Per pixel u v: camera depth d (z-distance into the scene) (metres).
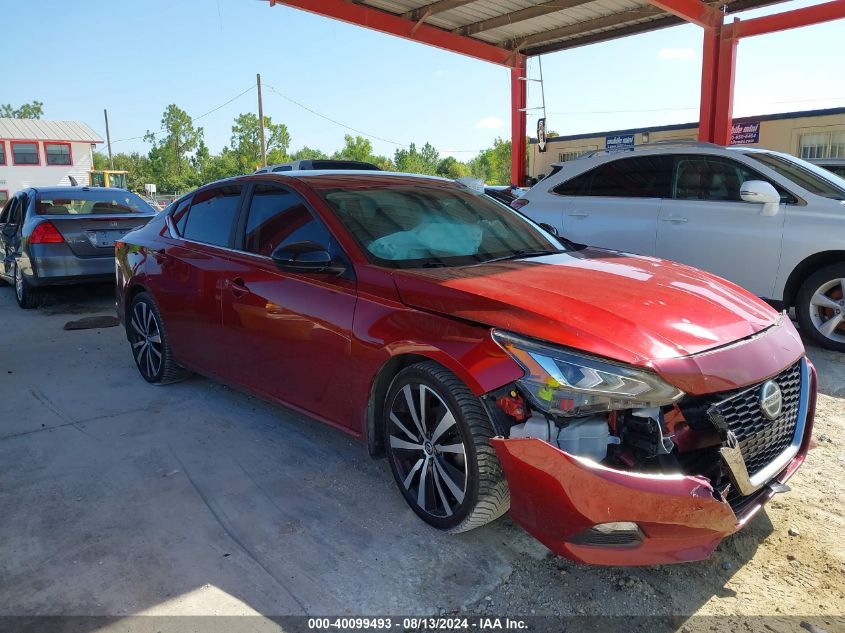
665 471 2.29
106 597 2.48
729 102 13.88
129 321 5.11
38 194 8.17
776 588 2.54
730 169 5.97
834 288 5.47
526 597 2.49
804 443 2.88
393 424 3.01
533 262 3.34
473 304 2.69
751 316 2.82
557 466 2.26
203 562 2.70
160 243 4.73
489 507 2.63
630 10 14.30
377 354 2.95
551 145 23.80
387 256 3.26
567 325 2.46
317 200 3.56
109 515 3.07
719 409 2.39
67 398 4.69
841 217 5.29
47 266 7.65
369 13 13.82
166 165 92.00
